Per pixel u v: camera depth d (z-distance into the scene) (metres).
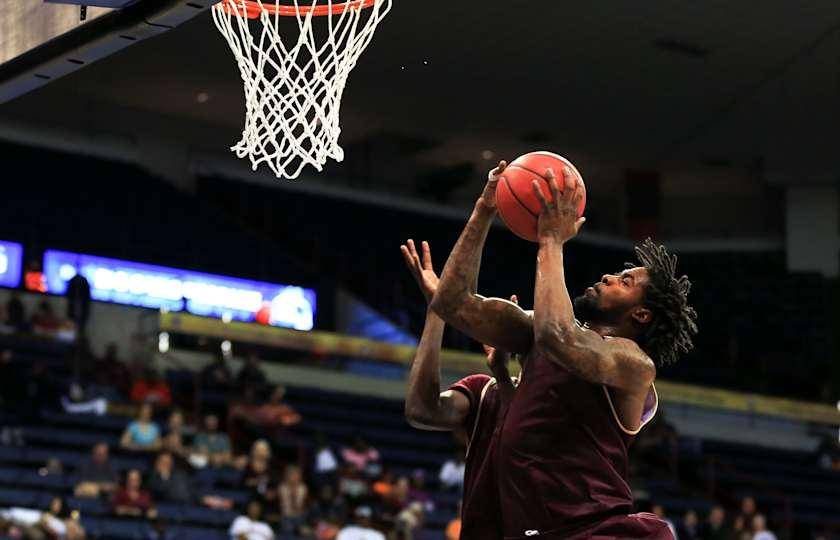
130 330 23.12
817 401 27.06
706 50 22.17
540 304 3.62
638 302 3.83
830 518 22.06
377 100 24.69
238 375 21.48
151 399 18.98
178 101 25.30
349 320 25.88
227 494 15.83
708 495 21.81
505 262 27.75
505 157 27.69
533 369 3.82
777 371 27.62
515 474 3.74
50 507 13.90
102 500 14.49
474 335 3.89
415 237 27.64
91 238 23.58
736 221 29.55
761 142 26.61
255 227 26.14
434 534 16.08
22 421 17.28
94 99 25.27
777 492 22.80
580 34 21.72
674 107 24.75
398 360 22.92
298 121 6.19
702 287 29.09
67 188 24.11
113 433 17.75
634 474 20.95
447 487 18.66
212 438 17.12
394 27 21.33
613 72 23.19
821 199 28.61
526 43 22.06
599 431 3.72
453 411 4.03
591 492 3.66
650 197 28.80
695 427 25.62
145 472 15.78
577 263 28.44
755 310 28.50
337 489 16.94
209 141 26.45
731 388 26.95
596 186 29.36
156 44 22.28
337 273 26.22
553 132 26.23
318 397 22.53
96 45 5.88
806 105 24.58
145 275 23.83
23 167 23.92
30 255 22.92
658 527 3.65
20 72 6.32
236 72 23.58
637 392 3.71
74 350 19.78
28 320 21.47
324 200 27.17
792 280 28.66
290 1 11.93
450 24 21.25
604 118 25.41
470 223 3.90
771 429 26.17
